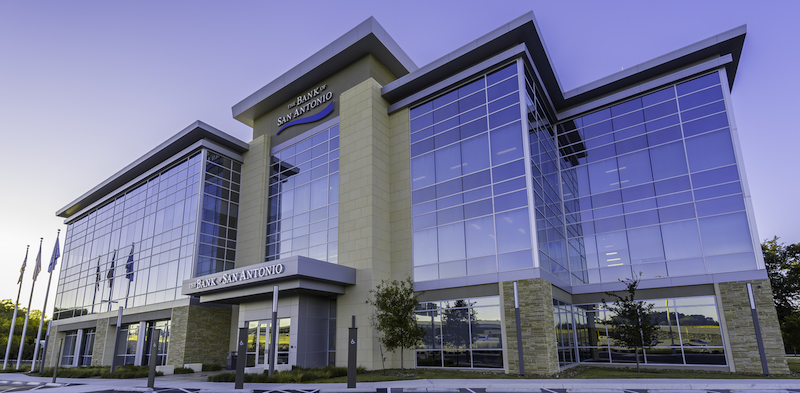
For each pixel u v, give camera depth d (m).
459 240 25.05
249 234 34.47
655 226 24.92
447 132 27.16
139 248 38.50
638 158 26.27
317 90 33.62
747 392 14.89
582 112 28.41
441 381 18.62
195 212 33.31
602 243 26.31
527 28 24.36
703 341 22.27
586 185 27.64
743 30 23.23
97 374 27.61
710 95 24.64
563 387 15.91
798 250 31.06
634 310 21.50
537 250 22.22
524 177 23.41
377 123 28.84
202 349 30.58
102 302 40.94
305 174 32.47
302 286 23.73
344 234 27.78
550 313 22.08
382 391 16.17
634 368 23.41
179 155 36.06
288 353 24.94
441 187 26.55
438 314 24.62
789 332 28.98
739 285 21.83
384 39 30.77
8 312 84.19
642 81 26.73
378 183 27.80
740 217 22.58
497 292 22.91
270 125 36.78
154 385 20.25
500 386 16.30
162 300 33.59
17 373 37.16
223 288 27.17
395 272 26.97
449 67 27.20
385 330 22.53
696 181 24.19
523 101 24.33
